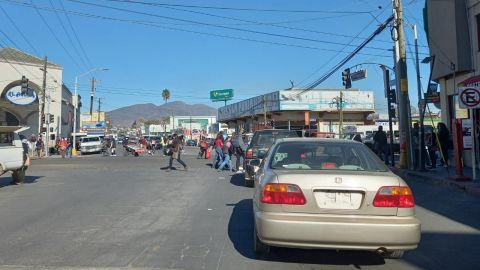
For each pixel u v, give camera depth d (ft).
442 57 64.03
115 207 34.50
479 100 45.24
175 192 43.21
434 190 44.98
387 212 18.08
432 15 66.80
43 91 143.02
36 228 27.04
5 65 170.40
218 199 38.83
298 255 21.43
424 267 20.01
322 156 21.22
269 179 19.03
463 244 24.13
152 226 27.73
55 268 19.25
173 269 19.27
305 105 181.16
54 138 165.89
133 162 89.92
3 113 158.92
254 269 19.39
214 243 23.67
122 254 21.49
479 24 58.08
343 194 18.28
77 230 26.53
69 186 48.19
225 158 67.72
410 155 62.34
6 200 38.45
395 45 66.64
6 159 49.29
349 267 19.85
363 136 125.39
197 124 416.46
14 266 19.48
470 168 58.95
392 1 65.87
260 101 196.85
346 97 185.06
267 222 18.03
